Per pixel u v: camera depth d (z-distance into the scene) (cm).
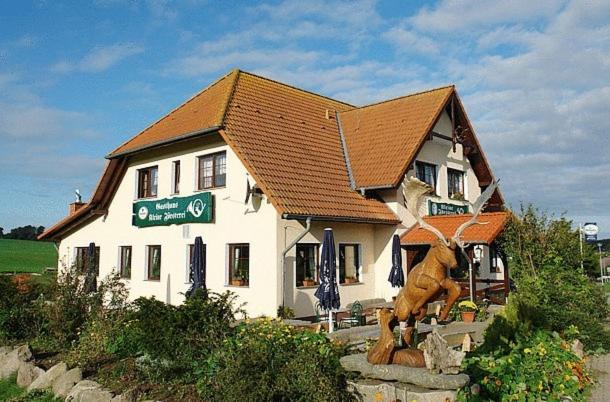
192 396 809
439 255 727
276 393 698
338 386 741
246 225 1620
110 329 1097
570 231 1525
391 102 2234
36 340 1291
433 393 687
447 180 2173
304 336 865
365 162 1905
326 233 1369
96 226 2284
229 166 1698
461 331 1223
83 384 925
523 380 810
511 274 1542
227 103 1767
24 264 4969
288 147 1767
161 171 1969
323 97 2388
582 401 840
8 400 971
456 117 2233
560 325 1220
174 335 884
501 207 2425
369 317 1571
